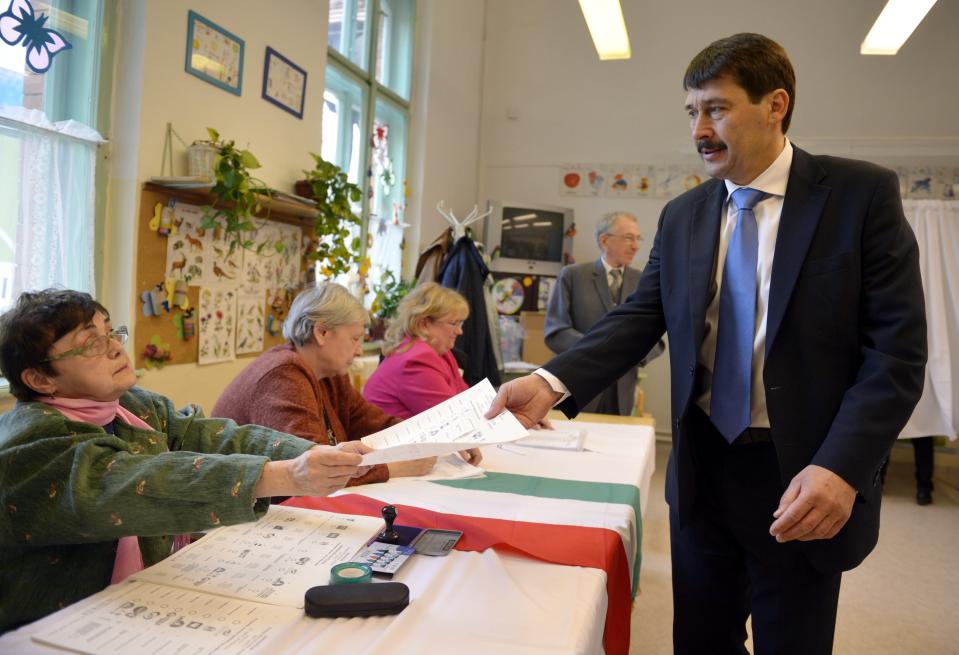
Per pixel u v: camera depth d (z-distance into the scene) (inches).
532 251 202.5
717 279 46.7
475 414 43.3
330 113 147.9
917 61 191.8
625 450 70.9
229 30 100.5
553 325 131.5
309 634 30.6
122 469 35.1
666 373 208.1
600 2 114.4
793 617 44.3
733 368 44.4
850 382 41.1
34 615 36.5
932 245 161.2
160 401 49.7
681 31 206.8
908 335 38.4
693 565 50.3
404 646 29.4
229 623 31.1
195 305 96.3
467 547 41.4
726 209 47.5
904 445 194.7
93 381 38.8
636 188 210.7
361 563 37.2
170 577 35.8
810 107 198.2
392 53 171.8
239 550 39.5
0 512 34.7
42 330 37.7
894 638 89.9
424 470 58.4
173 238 91.6
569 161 214.4
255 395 62.5
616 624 41.4
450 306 86.6
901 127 193.2
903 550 124.0
